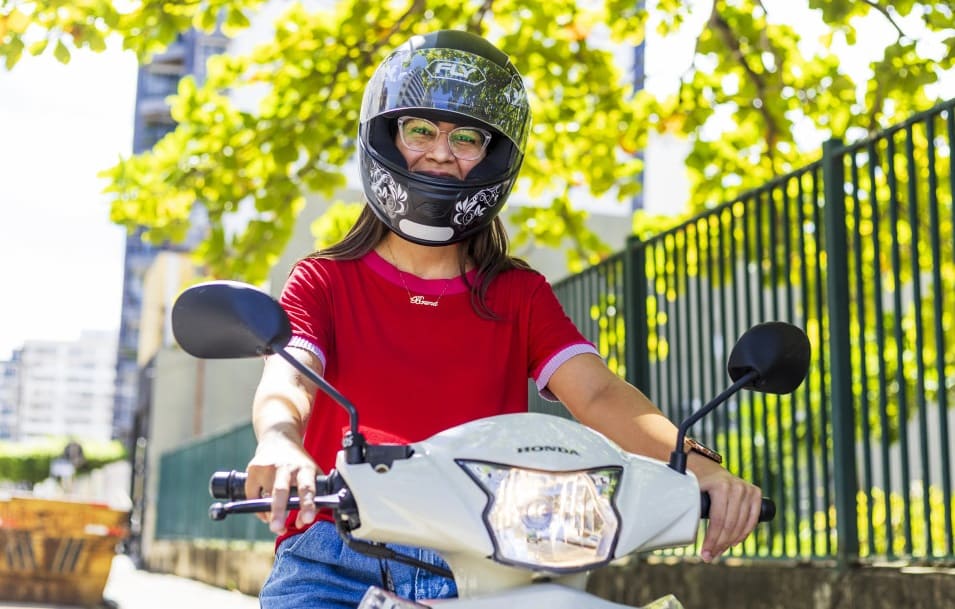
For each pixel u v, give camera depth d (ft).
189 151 30.14
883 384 18.90
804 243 20.80
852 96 30.09
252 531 59.67
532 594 6.32
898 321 18.52
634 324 26.71
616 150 32.48
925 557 17.84
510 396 9.03
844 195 20.08
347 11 30.40
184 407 102.99
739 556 22.82
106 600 50.06
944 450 17.56
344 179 30.25
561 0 30.91
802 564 20.42
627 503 6.59
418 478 6.47
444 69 8.77
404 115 8.84
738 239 24.12
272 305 7.02
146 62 26.89
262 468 6.84
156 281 125.29
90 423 438.81
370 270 9.08
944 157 27.71
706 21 29.63
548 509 6.37
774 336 7.65
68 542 45.96
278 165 29.55
